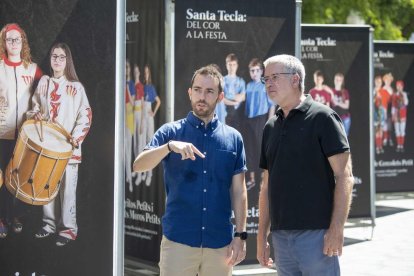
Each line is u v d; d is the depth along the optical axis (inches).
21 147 225.1
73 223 229.6
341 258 476.7
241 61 368.5
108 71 230.4
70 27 227.3
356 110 544.1
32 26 224.5
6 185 224.4
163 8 358.0
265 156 242.5
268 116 374.6
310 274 228.7
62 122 228.1
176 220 230.7
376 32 758.5
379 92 692.7
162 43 359.6
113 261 232.4
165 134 232.8
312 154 226.7
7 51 223.1
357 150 543.8
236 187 235.6
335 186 225.0
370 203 546.3
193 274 233.1
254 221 377.4
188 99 360.2
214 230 231.1
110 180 231.6
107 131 231.0
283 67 229.8
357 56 546.0
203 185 230.7
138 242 386.0
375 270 438.0
